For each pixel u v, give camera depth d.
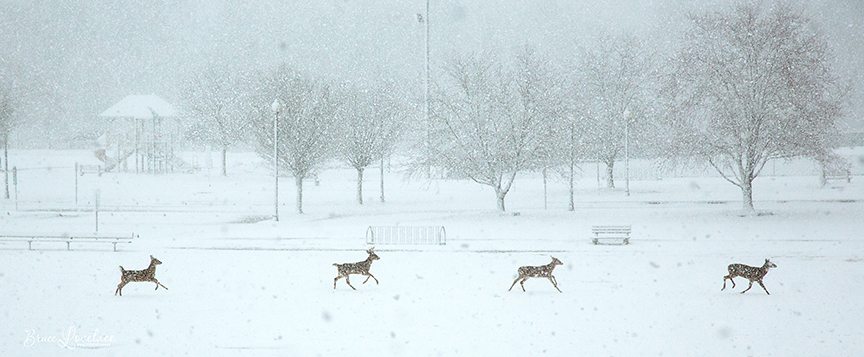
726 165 37.19
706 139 35.28
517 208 40.72
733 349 11.11
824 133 34.72
